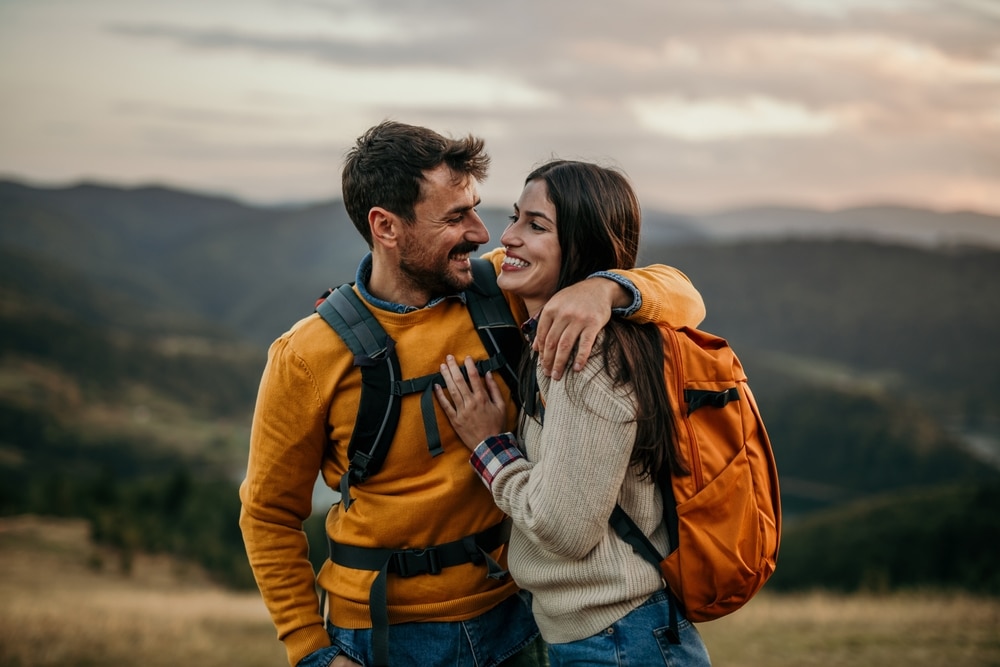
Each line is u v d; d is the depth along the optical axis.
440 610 2.25
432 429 2.17
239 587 38.50
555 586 2.02
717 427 1.97
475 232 2.20
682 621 2.02
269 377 2.24
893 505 50.09
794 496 119.25
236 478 132.12
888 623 9.87
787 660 8.29
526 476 2.00
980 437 171.00
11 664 10.59
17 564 33.94
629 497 1.97
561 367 1.87
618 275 1.95
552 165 2.19
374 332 2.17
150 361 197.88
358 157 2.20
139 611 15.99
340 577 2.31
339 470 2.31
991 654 8.14
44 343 187.12
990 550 40.28
